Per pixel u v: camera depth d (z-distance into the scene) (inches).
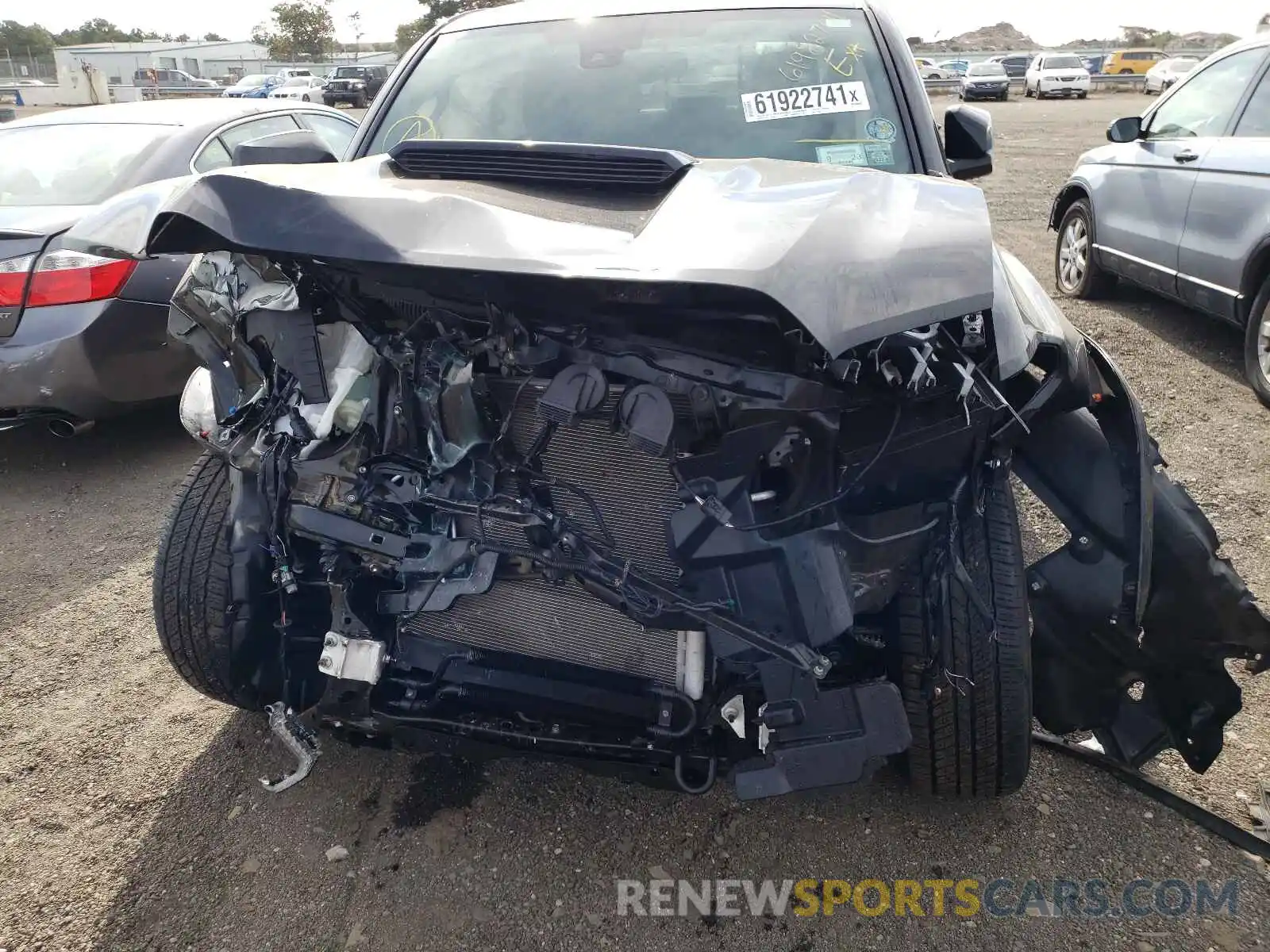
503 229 70.5
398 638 92.0
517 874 91.4
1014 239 360.5
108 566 153.3
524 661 90.1
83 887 91.1
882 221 72.4
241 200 75.0
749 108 111.8
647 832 96.1
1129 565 83.3
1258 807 96.5
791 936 84.3
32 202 183.6
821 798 97.7
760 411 69.6
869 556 76.1
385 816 99.3
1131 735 93.3
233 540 92.0
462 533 83.5
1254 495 158.4
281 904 88.7
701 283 62.9
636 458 75.9
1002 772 88.7
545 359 73.7
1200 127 227.8
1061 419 86.9
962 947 82.7
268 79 1477.6
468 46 129.7
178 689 121.8
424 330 79.9
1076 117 950.4
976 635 81.8
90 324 167.3
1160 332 246.1
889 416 74.0
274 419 85.4
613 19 126.6
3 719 115.9
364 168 90.5
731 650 75.0
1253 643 86.0
